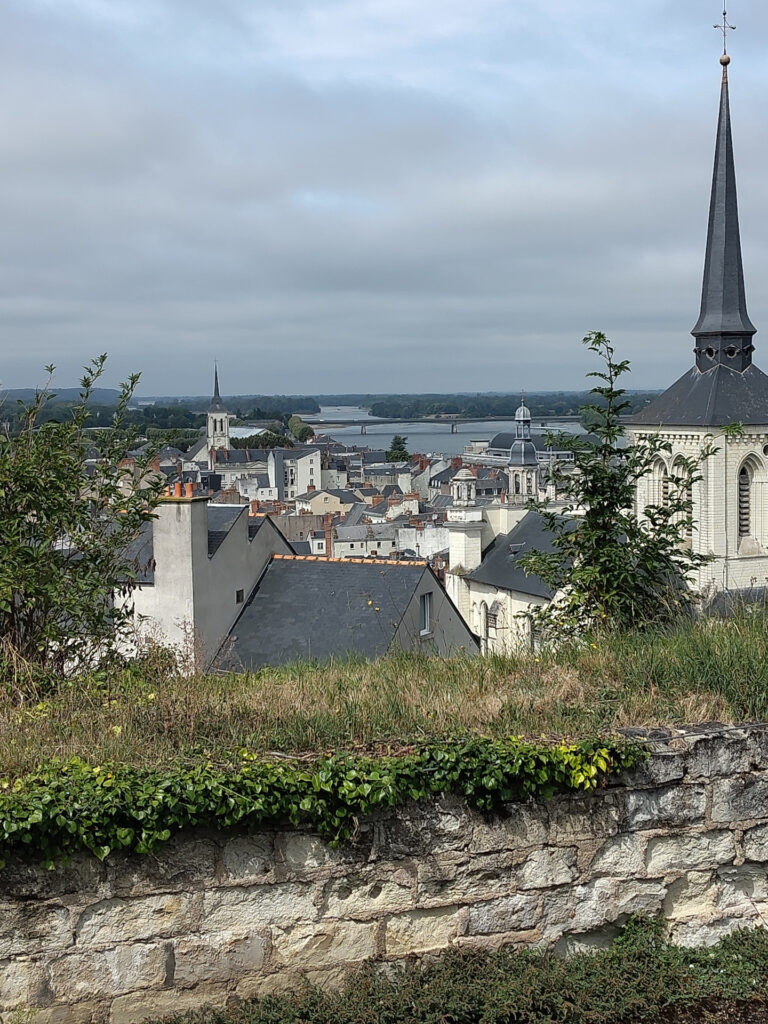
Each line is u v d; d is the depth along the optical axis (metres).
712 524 49.69
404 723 9.04
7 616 12.46
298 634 29.94
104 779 7.76
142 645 13.98
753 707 9.59
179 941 7.79
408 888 8.28
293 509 169.62
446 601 32.69
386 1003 7.75
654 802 8.88
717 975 8.48
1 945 7.44
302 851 8.05
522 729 9.04
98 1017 7.63
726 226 50.25
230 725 8.93
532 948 8.55
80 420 13.59
